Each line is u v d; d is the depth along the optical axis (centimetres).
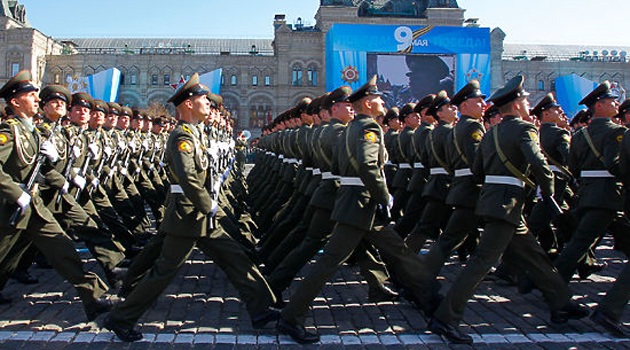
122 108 958
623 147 538
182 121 500
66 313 567
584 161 618
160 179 1080
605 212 598
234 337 504
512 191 499
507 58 6134
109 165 830
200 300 621
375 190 469
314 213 597
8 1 5391
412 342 495
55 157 542
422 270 527
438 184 690
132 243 802
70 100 645
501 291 666
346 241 492
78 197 697
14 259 560
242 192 1464
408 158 893
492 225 504
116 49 5750
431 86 4003
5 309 579
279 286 578
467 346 487
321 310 589
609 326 504
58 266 515
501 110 528
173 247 481
